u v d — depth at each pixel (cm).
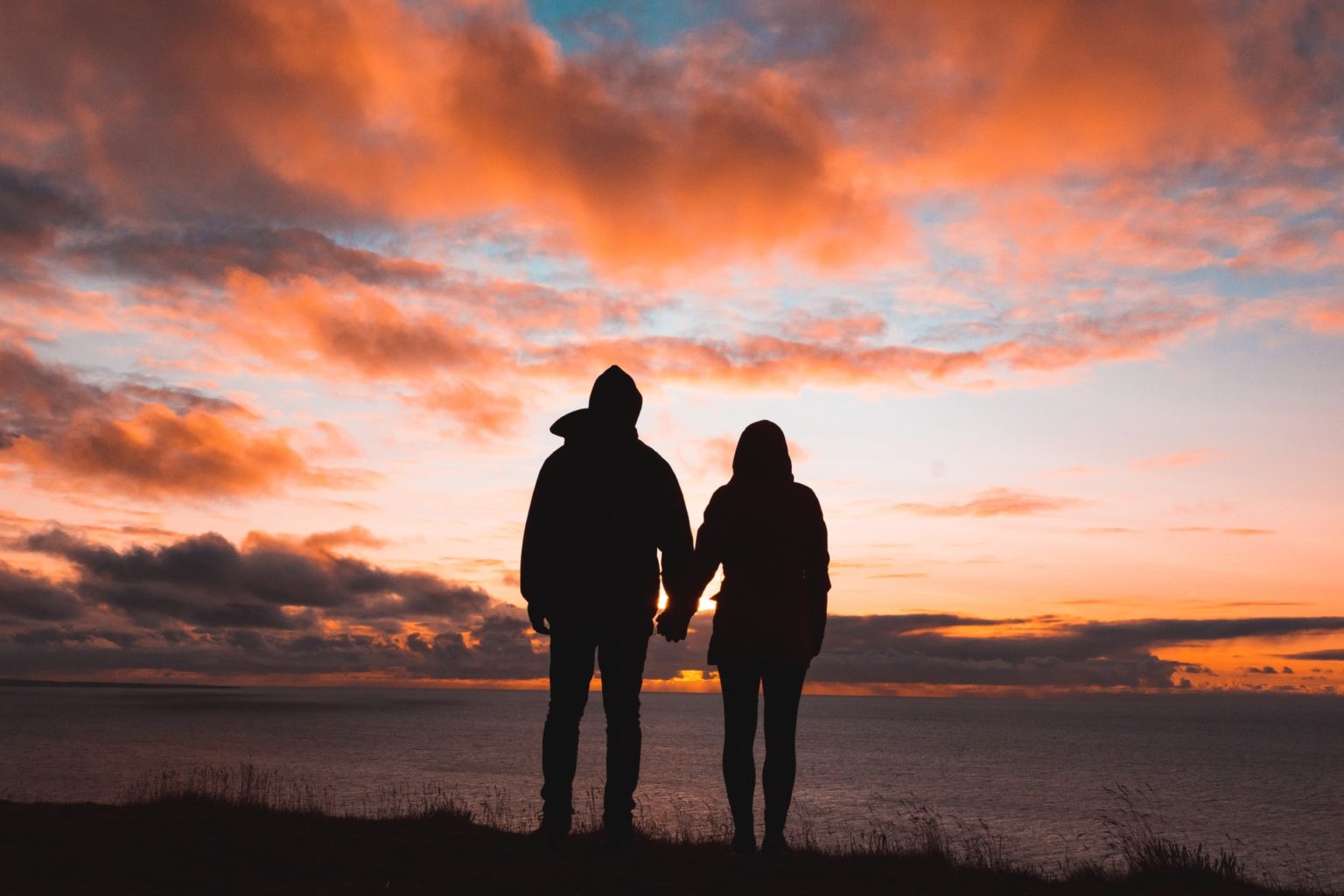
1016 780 9719
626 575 471
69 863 425
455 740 14000
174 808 653
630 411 493
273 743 11869
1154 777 10806
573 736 488
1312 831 5947
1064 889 486
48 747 9575
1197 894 505
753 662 475
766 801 481
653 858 474
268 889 383
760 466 498
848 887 438
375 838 521
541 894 386
